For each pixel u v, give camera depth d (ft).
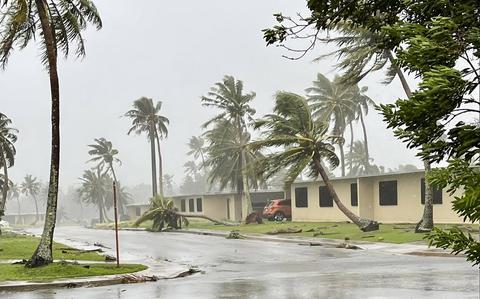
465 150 10.19
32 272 55.57
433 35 9.75
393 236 93.66
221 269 61.36
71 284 49.65
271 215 168.04
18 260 70.23
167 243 108.68
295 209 161.89
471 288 37.65
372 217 135.74
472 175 10.18
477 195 8.93
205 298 38.42
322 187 150.51
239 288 43.21
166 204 169.68
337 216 144.66
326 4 12.66
